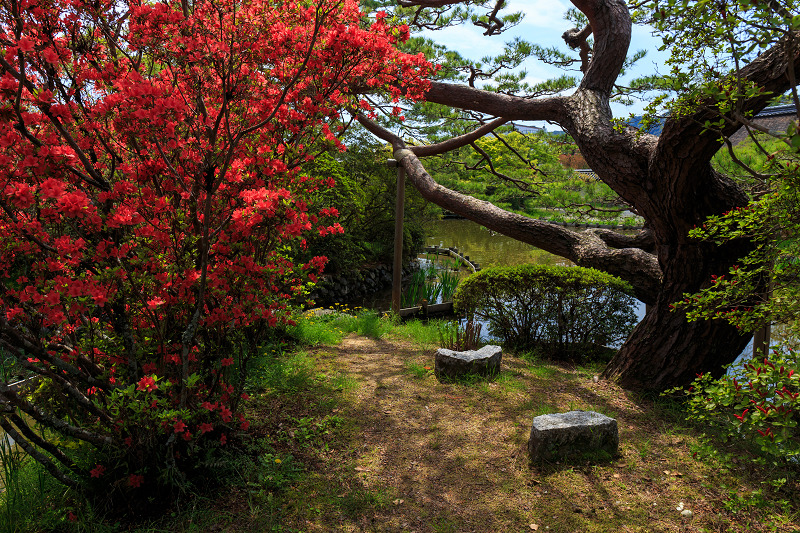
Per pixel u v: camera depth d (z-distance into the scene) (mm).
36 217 2646
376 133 9852
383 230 16281
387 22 3389
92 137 2721
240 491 3143
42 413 2666
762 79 3283
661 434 3924
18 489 2941
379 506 3068
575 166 15297
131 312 2998
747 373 2432
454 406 4422
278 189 2996
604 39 5574
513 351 6152
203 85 3012
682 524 2910
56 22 2613
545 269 5805
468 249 21750
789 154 3160
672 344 4629
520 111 6180
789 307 2947
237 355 4539
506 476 3400
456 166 16312
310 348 6035
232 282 3102
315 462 3506
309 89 3271
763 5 1945
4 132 2330
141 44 2742
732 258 4406
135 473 2877
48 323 2727
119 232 2723
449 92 6715
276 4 3070
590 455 3557
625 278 5957
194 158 2814
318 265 3701
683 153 3920
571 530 2879
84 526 2715
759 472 3369
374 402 4480
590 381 4996
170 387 2869
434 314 9695
